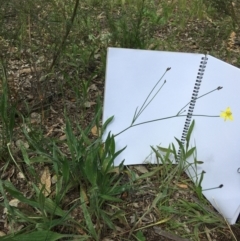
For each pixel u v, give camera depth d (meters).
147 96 0.53
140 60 0.51
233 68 0.48
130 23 0.95
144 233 0.47
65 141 0.59
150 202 0.51
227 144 0.50
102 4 1.09
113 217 0.47
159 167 0.54
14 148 0.57
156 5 1.17
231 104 0.49
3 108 0.55
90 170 0.46
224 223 0.49
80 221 0.48
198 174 0.54
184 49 0.88
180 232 0.48
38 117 0.65
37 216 0.46
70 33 0.83
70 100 0.69
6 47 0.73
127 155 0.56
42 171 0.54
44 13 0.84
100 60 0.80
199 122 0.53
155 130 0.56
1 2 0.63
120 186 0.50
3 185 0.45
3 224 0.47
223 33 0.94
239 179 0.49
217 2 0.82
